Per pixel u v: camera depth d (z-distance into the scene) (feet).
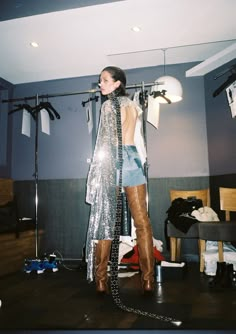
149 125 13.99
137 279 9.05
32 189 14.73
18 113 15.55
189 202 11.25
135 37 11.58
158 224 13.37
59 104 15.06
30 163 15.01
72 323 5.26
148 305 6.27
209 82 13.51
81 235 13.88
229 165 12.16
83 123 14.66
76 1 9.18
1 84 14.92
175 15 10.17
